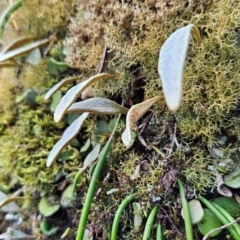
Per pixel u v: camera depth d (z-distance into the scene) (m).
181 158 0.13
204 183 0.13
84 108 0.13
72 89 0.13
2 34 0.18
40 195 0.17
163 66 0.09
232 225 0.12
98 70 0.16
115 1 0.15
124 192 0.14
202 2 0.13
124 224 0.14
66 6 0.18
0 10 0.20
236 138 0.13
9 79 0.19
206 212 0.13
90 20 0.16
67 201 0.16
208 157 0.13
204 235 0.13
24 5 0.19
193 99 0.13
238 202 0.13
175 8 0.14
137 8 0.14
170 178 0.13
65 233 0.16
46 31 0.18
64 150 0.17
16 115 0.19
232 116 0.13
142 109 0.12
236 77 0.13
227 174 0.13
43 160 0.17
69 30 0.17
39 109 0.18
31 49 0.18
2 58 0.17
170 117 0.14
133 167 0.14
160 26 0.14
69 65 0.17
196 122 0.13
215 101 0.13
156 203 0.13
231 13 0.13
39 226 0.17
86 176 0.16
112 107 0.14
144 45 0.14
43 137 0.18
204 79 0.13
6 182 0.18
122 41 0.15
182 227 0.13
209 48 0.13
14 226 0.18
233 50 0.13
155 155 0.14
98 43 0.16
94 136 0.16
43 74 0.18
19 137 0.18
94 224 0.15
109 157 0.15
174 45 0.09
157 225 0.13
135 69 0.15
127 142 0.11
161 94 0.14
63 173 0.17
